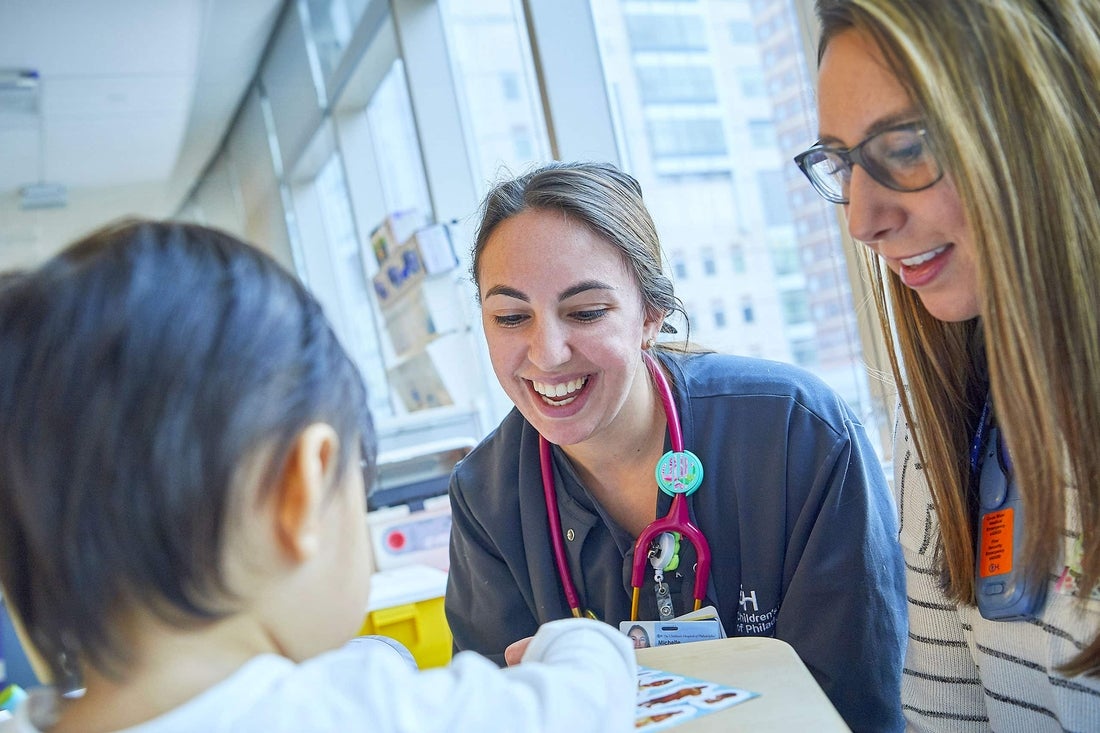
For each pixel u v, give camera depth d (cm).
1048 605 79
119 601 50
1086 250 70
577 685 58
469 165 322
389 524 233
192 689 52
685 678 79
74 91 499
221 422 51
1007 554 84
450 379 290
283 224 539
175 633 52
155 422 50
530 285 119
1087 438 72
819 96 78
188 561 50
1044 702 84
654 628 122
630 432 128
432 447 242
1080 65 70
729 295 334
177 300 52
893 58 71
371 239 327
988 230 70
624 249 123
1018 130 69
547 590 133
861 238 78
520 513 137
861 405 216
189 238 56
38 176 609
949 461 90
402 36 322
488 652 140
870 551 123
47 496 50
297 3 445
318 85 435
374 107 407
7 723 55
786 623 124
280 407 53
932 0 71
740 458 128
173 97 542
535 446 138
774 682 76
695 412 132
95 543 50
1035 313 70
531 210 122
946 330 90
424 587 199
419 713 51
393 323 326
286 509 54
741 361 140
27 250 615
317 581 56
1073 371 71
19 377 51
